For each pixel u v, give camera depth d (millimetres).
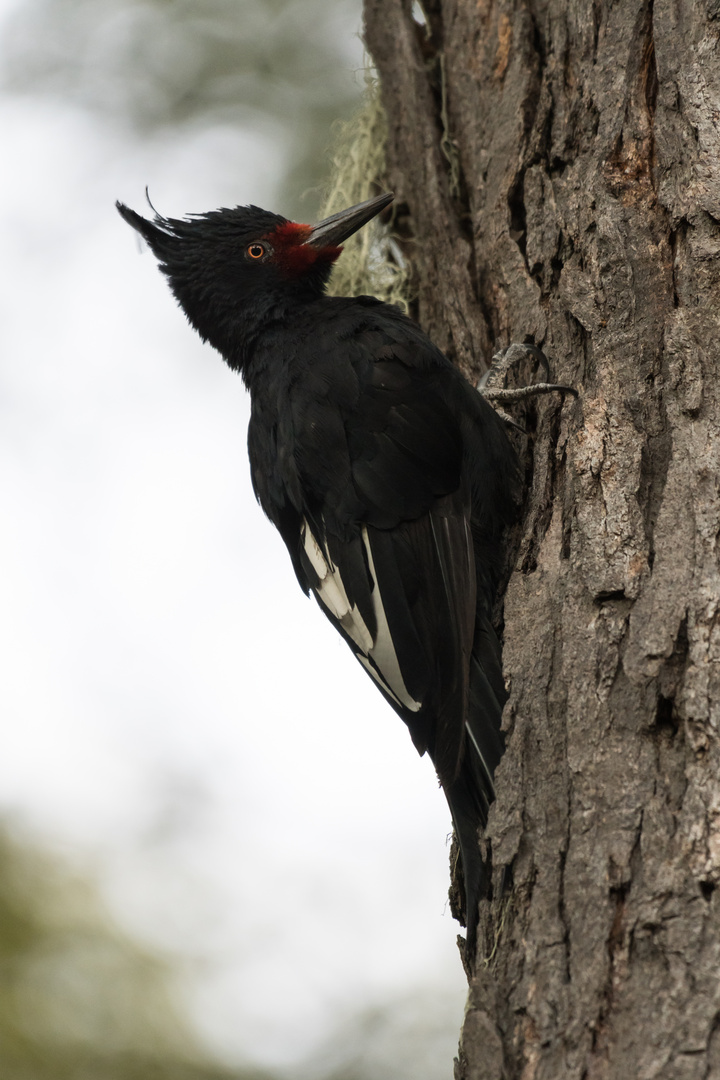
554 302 8414
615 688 5914
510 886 5746
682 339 6926
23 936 13594
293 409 8727
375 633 7984
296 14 15594
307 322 9508
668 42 8016
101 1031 13008
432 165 10344
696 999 4738
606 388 7234
